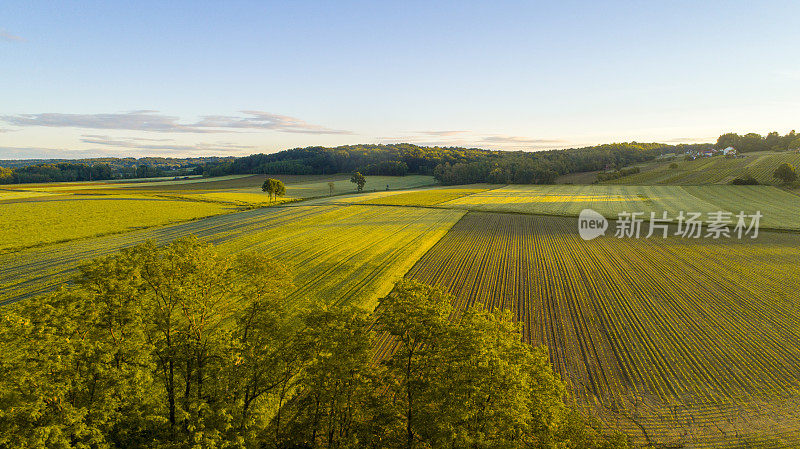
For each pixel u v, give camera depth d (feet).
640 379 73.72
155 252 51.11
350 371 46.01
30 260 140.46
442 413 43.27
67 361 40.52
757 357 79.97
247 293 51.34
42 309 41.27
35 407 36.17
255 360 48.11
